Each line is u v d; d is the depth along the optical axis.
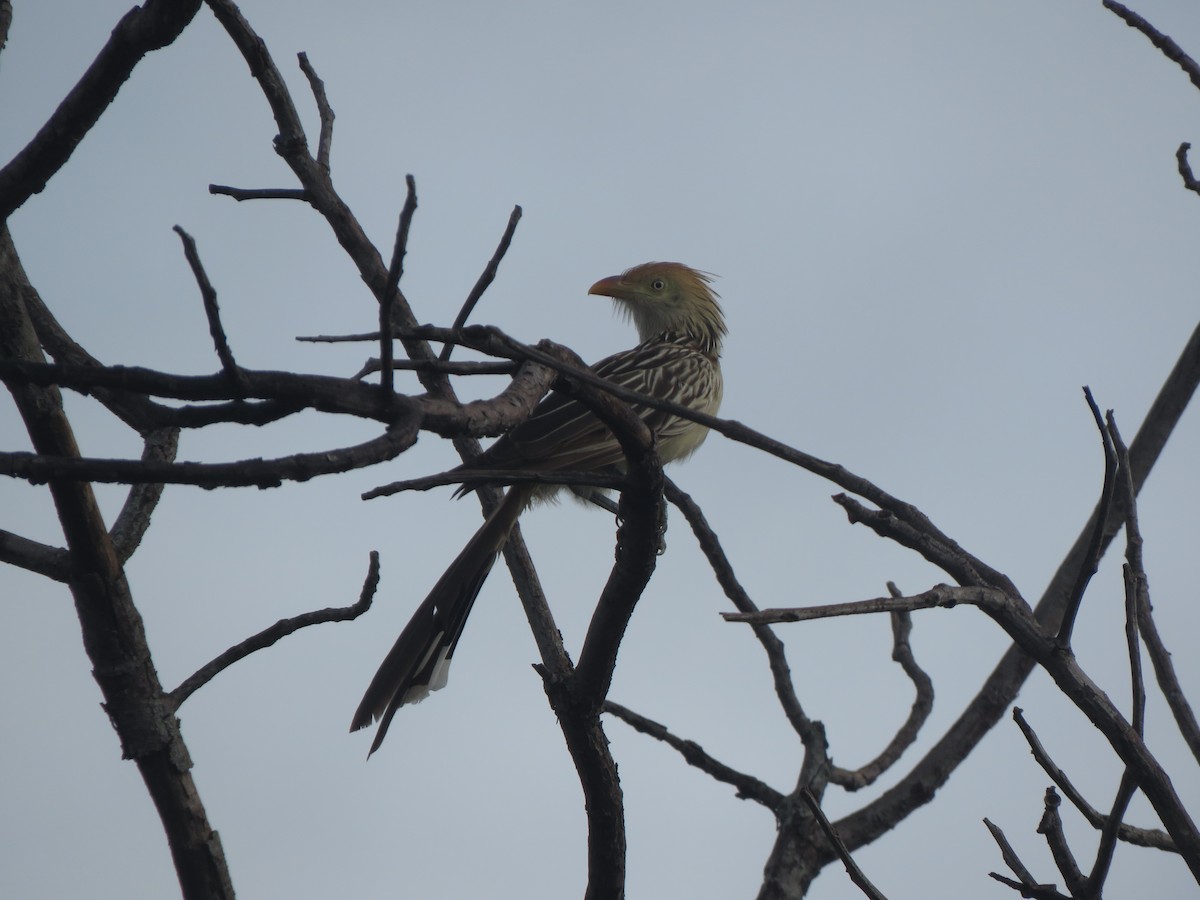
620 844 7.89
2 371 4.97
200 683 7.71
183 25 5.94
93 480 4.80
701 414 5.88
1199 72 8.16
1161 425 9.57
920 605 6.06
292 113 9.91
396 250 5.05
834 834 6.25
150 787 7.62
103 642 7.45
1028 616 6.43
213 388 5.14
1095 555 6.27
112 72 6.04
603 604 7.52
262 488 4.98
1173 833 6.14
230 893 7.79
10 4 6.94
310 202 9.95
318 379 5.33
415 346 9.73
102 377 5.04
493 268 6.61
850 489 6.17
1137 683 6.29
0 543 7.34
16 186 6.27
